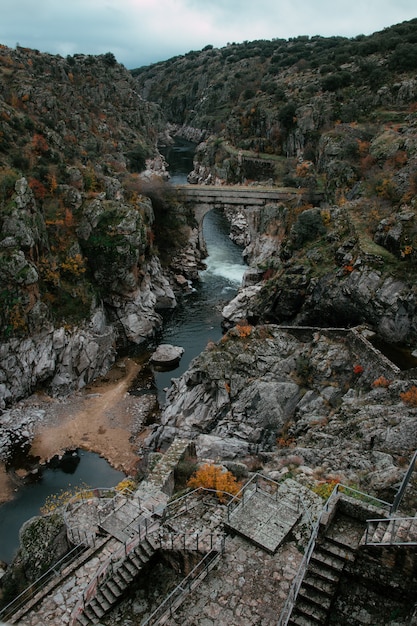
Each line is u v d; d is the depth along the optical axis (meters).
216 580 15.52
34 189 59.97
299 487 20.98
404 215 48.22
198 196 82.44
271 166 100.69
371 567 13.01
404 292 43.28
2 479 40.28
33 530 25.00
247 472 25.39
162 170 124.31
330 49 142.75
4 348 49.94
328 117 93.12
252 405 39.69
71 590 19.30
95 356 55.47
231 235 98.44
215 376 42.16
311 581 13.40
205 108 195.00
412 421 28.27
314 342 43.00
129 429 46.41
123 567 18.23
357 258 48.28
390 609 12.77
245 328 45.09
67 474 40.84
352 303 47.53
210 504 21.55
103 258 60.50
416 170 54.41
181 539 18.50
